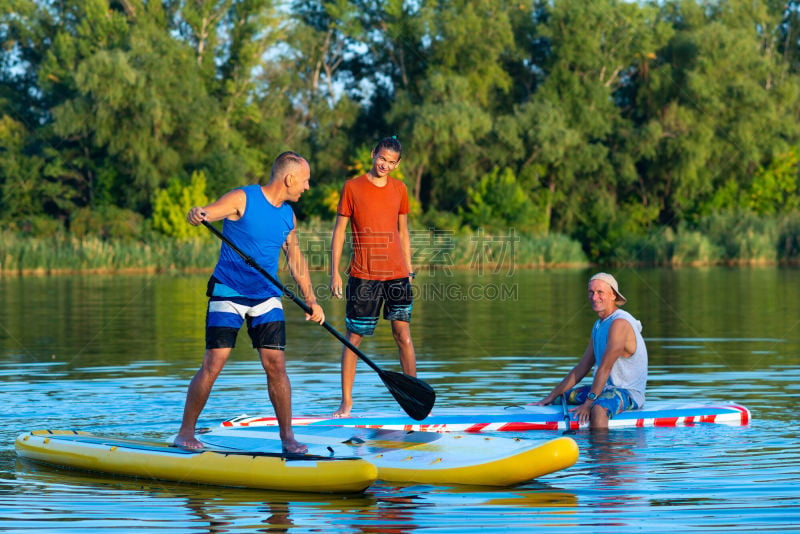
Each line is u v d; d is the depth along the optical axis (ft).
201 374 26.86
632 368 32.73
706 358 50.21
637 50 248.11
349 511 21.26
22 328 69.77
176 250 188.65
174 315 82.17
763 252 201.77
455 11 243.40
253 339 27.25
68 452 26.05
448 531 19.48
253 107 247.29
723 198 243.19
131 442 26.84
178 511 21.34
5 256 177.88
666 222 252.21
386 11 252.01
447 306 94.43
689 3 263.49
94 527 19.92
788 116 249.75
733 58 246.06
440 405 35.83
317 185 241.96
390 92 260.83
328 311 89.45
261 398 37.99
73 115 222.69
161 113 221.05
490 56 242.58
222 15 253.24
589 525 19.69
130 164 226.17
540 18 263.70
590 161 237.45
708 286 123.65
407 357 35.76
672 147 242.17
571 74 247.29
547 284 132.05
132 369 46.37
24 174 228.22
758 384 40.93
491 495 22.54
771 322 71.92
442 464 24.47
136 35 233.14
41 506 21.77
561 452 23.07
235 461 23.89
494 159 231.50
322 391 40.11
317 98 263.29
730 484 22.88
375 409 35.17
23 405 35.70
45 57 248.93
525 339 61.46
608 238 230.48
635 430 31.01
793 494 21.83
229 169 221.46
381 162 34.30
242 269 26.66
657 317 77.51
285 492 23.20
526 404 35.94
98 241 188.24
